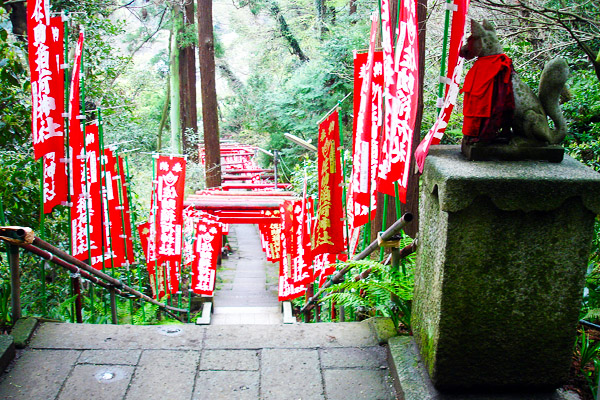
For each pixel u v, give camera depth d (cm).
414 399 248
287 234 721
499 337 237
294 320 875
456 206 220
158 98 2238
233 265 1362
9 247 327
